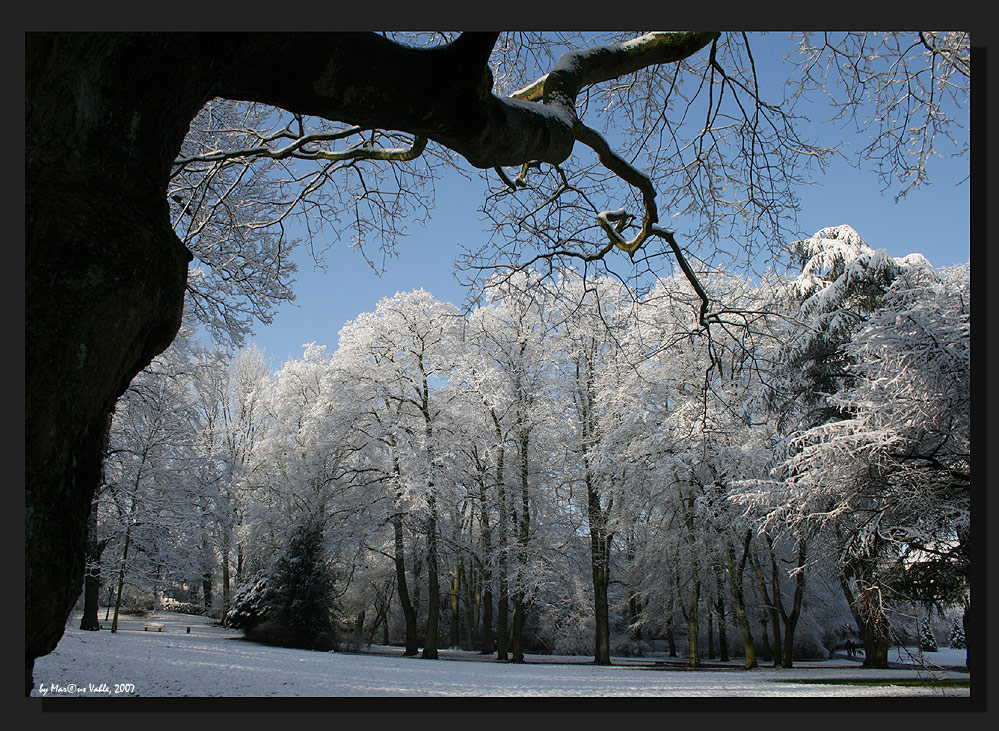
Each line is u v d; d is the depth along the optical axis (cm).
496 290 771
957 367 931
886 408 1038
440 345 2291
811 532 1212
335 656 1770
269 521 2631
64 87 181
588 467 2041
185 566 2252
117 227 184
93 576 1866
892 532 1023
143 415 1806
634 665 2052
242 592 2575
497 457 2216
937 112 696
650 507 2019
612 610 3039
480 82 280
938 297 981
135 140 195
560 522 2203
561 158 370
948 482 979
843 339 1564
